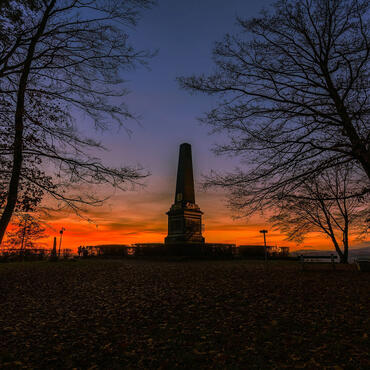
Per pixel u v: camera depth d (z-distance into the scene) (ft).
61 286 44.98
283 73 29.81
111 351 19.80
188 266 61.11
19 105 21.12
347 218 71.26
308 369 15.81
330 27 28.14
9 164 23.57
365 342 18.76
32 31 21.99
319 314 25.43
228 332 22.24
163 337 21.94
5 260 84.33
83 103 23.50
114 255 99.35
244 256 99.71
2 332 24.58
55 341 22.21
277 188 27.71
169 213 97.04
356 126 25.86
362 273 46.98
